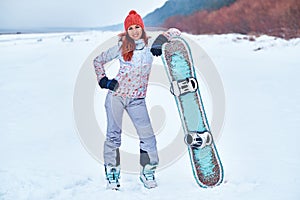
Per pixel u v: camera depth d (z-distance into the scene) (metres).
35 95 7.15
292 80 7.46
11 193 2.75
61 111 5.76
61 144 4.04
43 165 3.33
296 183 2.68
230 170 2.99
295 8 15.34
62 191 2.76
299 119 4.61
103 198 2.61
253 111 5.12
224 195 2.55
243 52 12.84
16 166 3.31
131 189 2.78
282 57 11.22
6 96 7.13
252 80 7.62
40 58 13.39
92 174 3.10
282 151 3.42
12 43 22.11
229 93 6.41
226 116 4.89
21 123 5.11
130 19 2.69
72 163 3.39
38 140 4.23
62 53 14.32
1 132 4.63
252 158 3.26
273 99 5.88
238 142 3.77
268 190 2.59
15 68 11.20
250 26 17.77
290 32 15.28
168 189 2.72
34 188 2.82
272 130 4.16
